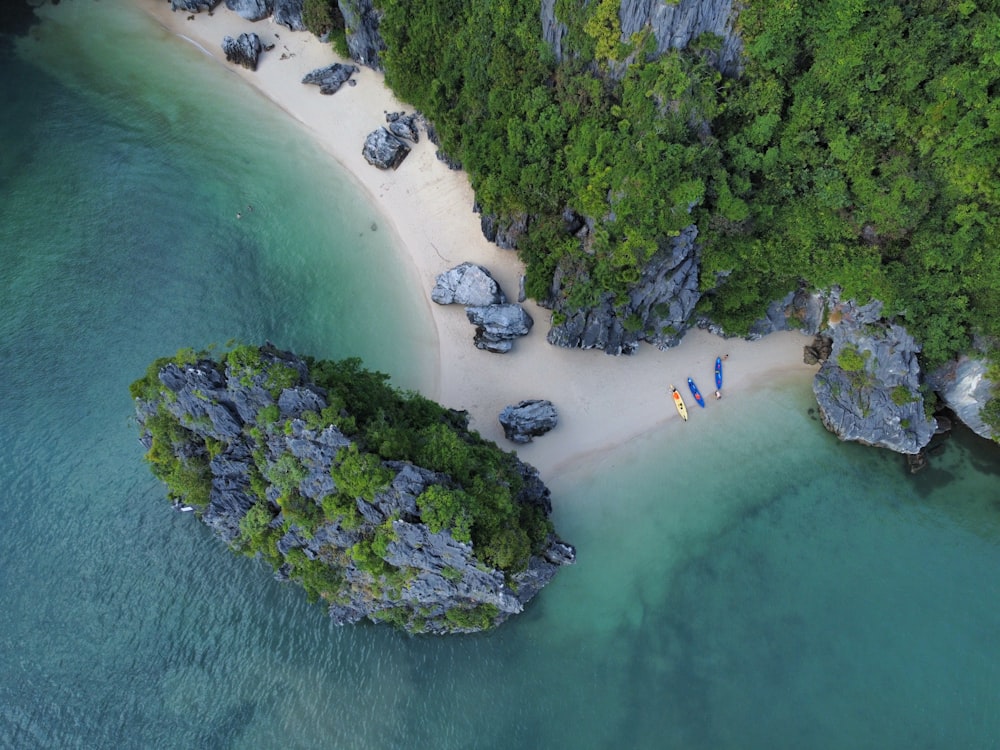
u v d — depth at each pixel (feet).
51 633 170.91
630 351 191.31
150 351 194.90
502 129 184.14
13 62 221.25
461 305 197.77
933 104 153.89
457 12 182.70
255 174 212.02
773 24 152.76
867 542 175.73
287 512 142.61
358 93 219.00
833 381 183.73
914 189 157.79
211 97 221.25
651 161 159.02
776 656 165.99
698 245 172.55
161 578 175.42
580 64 165.27
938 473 180.34
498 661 166.40
